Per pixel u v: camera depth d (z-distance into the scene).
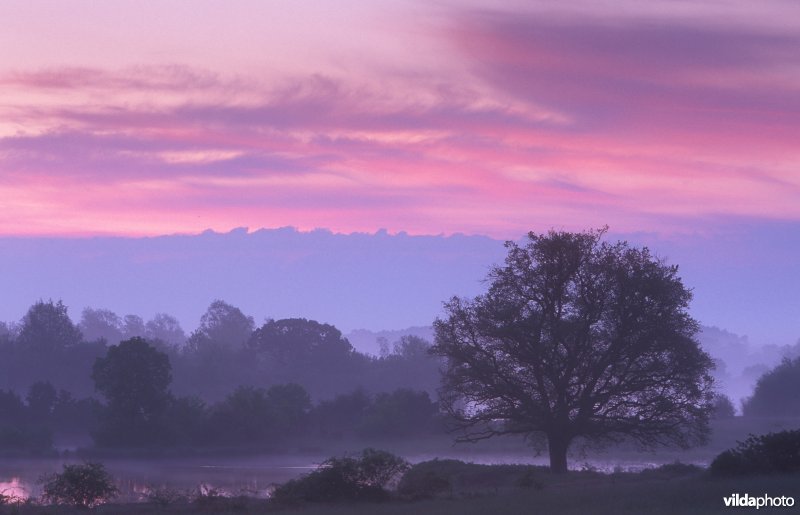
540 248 87.56
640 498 52.19
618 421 86.62
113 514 58.50
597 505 50.22
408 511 52.19
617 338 85.06
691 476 69.88
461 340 88.56
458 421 91.56
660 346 84.94
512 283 88.12
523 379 88.06
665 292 86.00
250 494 77.12
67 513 58.72
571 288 88.00
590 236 89.00
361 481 63.22
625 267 86.81
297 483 63.00
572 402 87.00
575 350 85.69
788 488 54.12
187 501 63.84
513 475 78.81
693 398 86.56
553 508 49.78
